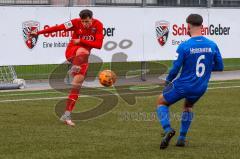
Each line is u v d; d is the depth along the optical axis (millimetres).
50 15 51375
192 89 25438
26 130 30328
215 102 41156
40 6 50938
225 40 59938
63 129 30766
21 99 42375
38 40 51000
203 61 25391
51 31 34156
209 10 58625
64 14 51938
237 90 48188
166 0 58125
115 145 26672
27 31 50562
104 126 31828
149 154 24812
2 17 49438
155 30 56094
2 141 27422
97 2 56938
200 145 26828
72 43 33781
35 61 51094
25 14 50406
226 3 61375
